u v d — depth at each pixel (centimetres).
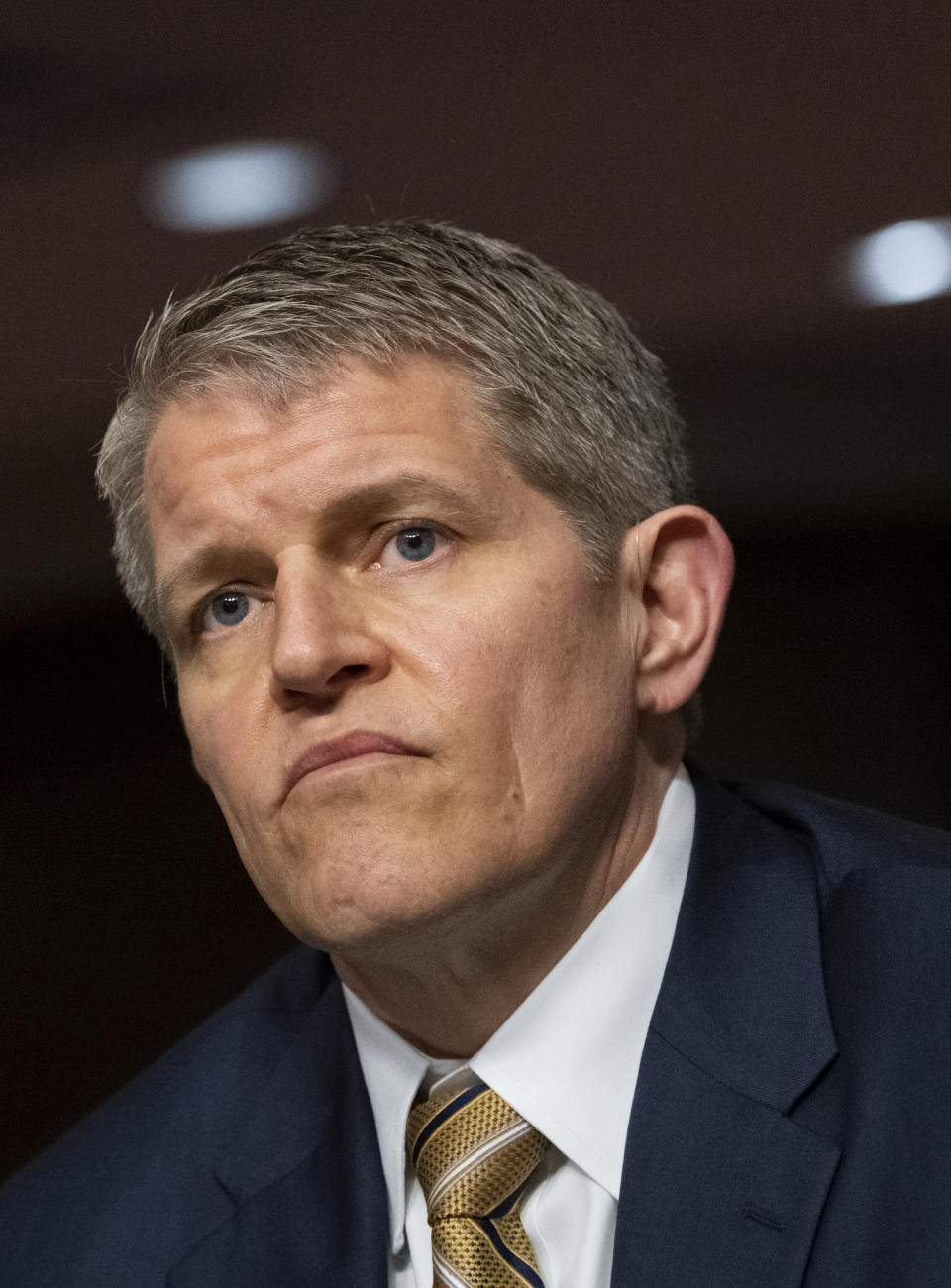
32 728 1052
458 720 371
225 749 396
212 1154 457
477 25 721
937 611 916
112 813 1053
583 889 406
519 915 393
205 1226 438
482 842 372
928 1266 346
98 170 777
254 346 385
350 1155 434
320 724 375
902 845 441
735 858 434
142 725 1062
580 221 789
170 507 399
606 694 398
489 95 749
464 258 413
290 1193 434
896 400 859
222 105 758
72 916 1048
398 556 387
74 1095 1027
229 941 1052
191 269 811
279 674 370
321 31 724
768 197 774
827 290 812
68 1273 443
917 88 722
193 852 1059
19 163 774
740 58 721
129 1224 448
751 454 892
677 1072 390
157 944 1048
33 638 1038
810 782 930
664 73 729
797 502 919
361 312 386
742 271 805
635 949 412
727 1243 366
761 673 938
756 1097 382
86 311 822
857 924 410
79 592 1010
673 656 422
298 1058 465
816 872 435
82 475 898
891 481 897
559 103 746
